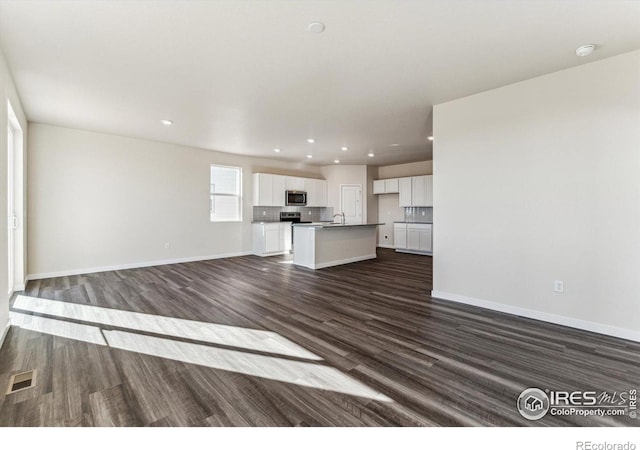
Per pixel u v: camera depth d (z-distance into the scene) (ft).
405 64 9.34
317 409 5.67
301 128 16.46
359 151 22.84
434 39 7.98
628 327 8.68
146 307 11.51
